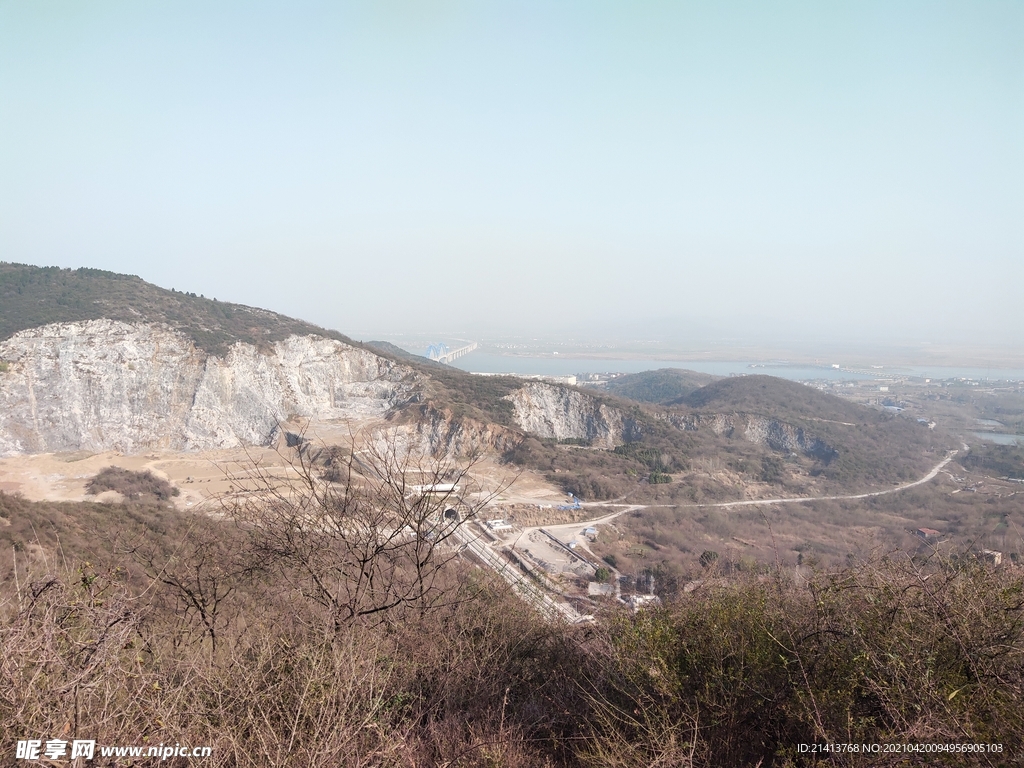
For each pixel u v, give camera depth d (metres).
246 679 3.52
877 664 3.17
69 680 2.91
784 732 3.24
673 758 2.99
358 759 3.07
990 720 2.90
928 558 4.38
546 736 3.80
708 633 4.03
